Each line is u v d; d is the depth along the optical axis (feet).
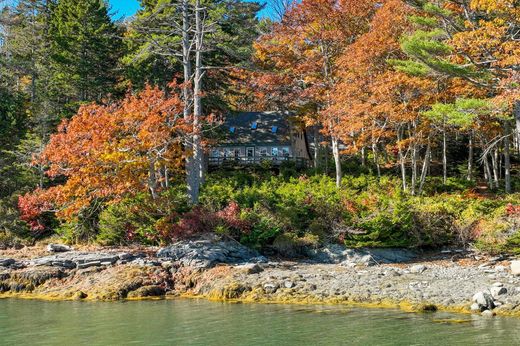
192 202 100.37
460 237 91.76
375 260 84.99
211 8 115.65
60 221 98.99
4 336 49.37
